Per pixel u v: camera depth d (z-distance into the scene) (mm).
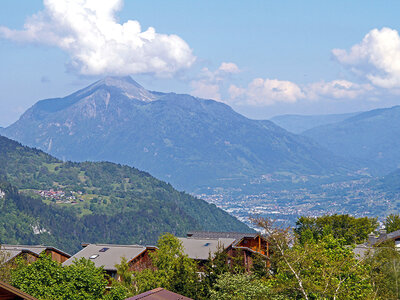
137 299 38031
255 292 50594
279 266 47031
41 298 51750
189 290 56969
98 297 54156
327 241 48844
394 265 35406
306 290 42500
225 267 59094
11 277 54594
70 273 53688
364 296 39344
